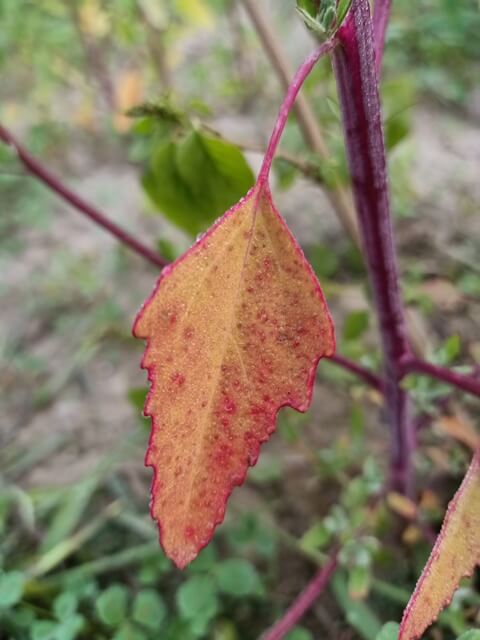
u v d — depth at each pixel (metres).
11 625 0.14
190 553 0.06
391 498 0.14
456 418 0.15
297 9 0.07
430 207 0.26
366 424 0.19
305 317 0.07
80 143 0.34
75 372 0.22
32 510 0.17
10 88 0.39
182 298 0.06
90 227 0.29
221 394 0.06
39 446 0.20
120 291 0.25
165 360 0.06
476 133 0.30
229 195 0.12
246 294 0.06
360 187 0.09
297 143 0.16
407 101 0.15
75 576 0.15
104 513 0.17
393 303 0.11
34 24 0.32
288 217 0.27
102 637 0.15
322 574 0.13
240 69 0.34
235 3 0.33
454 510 0.07
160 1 0.29
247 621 0.15
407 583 0.15
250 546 0.16
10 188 0.30
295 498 0.17
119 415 0.20
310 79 0.14
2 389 0.22
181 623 0.14
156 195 0.13
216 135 0.11
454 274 0.23
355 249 0.15
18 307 0.25
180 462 0.06
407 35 0.29
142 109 0.12
